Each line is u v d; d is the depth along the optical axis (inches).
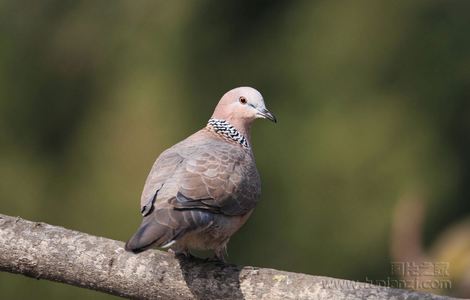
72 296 566.6
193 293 279.9
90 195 609.0
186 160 302.4
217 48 645.3
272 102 634.2
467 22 638.5
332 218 605.9
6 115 642.2
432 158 613.6
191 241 297.4
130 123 620.1
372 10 641.0
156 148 610.2
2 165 629.3
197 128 622.2
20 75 650.2
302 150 617.6
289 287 269.6
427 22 641.0
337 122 620.4
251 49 648.4
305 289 267.6
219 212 293.9
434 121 623.2
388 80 632.4
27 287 567.8
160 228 272.2
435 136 619.5
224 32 649.6
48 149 637.3
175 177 292.7
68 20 662.5
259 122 628.1
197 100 630.5
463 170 617.3
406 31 640.4
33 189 622.2
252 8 655.8
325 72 634.2
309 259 603.8
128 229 592.7
